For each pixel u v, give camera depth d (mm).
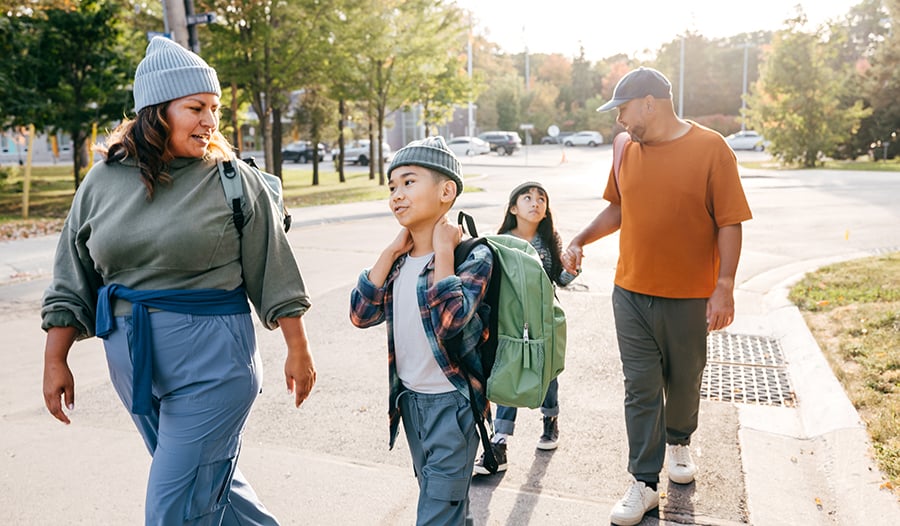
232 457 2375
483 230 12391
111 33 17453
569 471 3723
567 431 4238
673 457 3535
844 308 6422
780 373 5164
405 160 2373
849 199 17406
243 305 2371
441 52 23344
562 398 4781
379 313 2555
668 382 3371
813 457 3797
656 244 3139
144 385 2176
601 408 4598
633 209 3193
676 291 3152
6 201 20000
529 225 3861
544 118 73250
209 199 2230
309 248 11156
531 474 3693
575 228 12953
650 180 3129
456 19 23016
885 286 7199
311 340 6250
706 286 3184
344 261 10016
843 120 31172
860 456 3537
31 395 5043
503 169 35531
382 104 23828
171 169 2227
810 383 4719
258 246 2357
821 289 7359
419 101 27703
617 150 3350
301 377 2467
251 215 2312
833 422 3998
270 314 2379
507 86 72875
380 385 5102
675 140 3098
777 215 14445
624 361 3281
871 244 10820
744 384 4953
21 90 15859
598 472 3707
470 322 2414
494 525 3180
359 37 20344
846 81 37156
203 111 2211
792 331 5984
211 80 2248
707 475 3602
